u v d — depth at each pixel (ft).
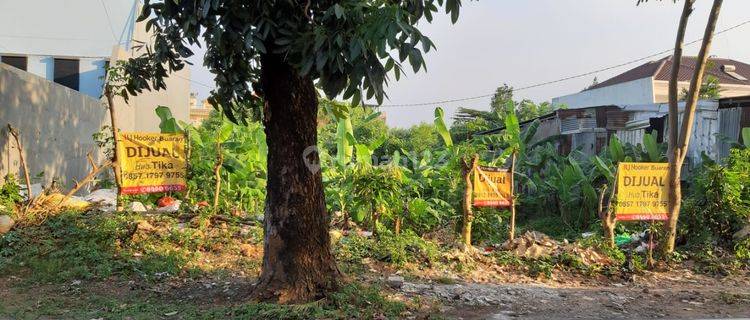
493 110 133.90
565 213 49.88
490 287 23.38
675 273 28.53
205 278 22.48
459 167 43.62
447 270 25.98
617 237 34.22
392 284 22.24
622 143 58.34
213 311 17.78
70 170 40.45
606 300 22.13
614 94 100.89
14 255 23.35
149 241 25.54
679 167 30.30
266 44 17.01
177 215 29.14
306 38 14.76
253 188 39.63
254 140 42.60
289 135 18.75
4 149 30.09
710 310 20.97
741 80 109.19
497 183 30.71
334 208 37.47
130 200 30.60
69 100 40.37
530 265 27.63
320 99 22.79
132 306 18.49
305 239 19.03
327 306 18.37
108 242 24.67
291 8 15.46
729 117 48.21
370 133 90.74
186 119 87.40
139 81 20.11
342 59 14.15
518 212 56.54
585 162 53.67
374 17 13.74
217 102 19.40
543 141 64.85
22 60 61.41
